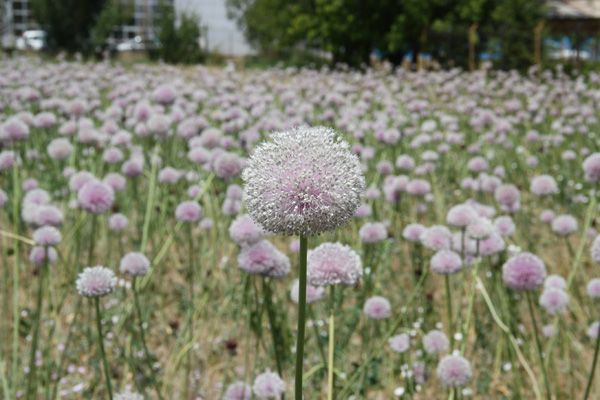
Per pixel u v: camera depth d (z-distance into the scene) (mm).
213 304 3992
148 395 2947
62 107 6926
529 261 2701
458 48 22703
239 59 28844
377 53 26984
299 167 1563
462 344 2727
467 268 4043
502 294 3379
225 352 3561
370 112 9297
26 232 4465
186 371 3221
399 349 2934
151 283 4305
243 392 2566
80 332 3664
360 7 25219
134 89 8703
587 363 3436
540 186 3982
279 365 2639
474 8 22672
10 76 9586
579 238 5215
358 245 3941
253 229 2643
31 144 6258
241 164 3957
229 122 6586
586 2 34906
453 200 6148
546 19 23031
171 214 5207
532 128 9102
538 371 3377
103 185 3396
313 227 1554
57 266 4285
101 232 4801
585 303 4012
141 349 3463
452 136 7031
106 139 5836
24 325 3689
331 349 2227
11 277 4246
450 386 2510
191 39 27328
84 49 27516
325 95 9164
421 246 4168
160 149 5691
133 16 31141
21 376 3088
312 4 26781
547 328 3398
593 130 8453
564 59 20438
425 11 23547
